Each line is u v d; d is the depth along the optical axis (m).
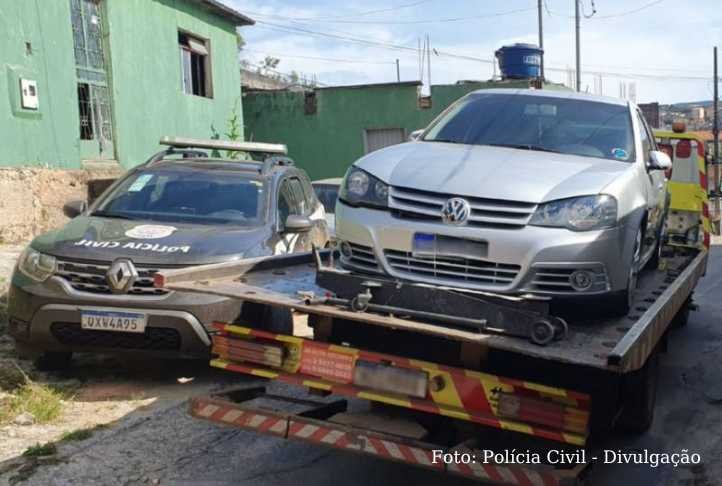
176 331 6.21
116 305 6.22
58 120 12.95
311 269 5.98
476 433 4.34
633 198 4.97
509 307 4.07
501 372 4.21
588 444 4.27
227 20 20.22
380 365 4.38
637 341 3.90
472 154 5.30
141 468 4.99
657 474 5.32
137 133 15.66
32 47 12.28
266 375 4.72
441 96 23.20
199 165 8.34
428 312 4.22
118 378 6.80
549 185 4.69
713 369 8.02
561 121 5.89
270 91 24.27
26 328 6.41
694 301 10.88
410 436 4.25
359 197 5.02
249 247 6.81
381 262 4.80
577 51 33.91
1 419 5.64
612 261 4.62
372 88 23.56
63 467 4.93
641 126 6.26
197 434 5.59
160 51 16.64
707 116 59.66
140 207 7.64
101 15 14.53
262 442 5.51
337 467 5.12
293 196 8.54
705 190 10.41
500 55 24.50
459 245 4.59
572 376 4.07
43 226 12.43
